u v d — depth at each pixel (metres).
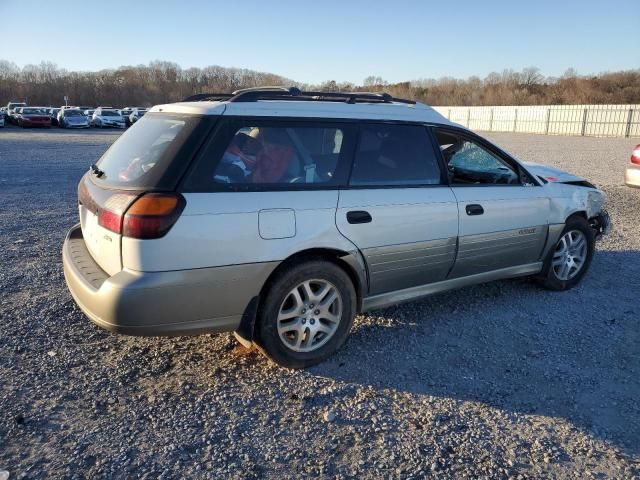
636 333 4.17
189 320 3.12
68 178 12.80
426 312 4.54
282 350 3.46
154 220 2.92
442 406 3.16
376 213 3.66
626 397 3.27
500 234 4.40
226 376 3.45
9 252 6.09
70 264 3.44
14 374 3.38
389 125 3.90
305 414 3.06
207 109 3.28
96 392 3.22
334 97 3.95
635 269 5.75
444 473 2.59
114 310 2.94
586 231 5.12
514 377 3.50
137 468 2.57
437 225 3.97
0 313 4.30
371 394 3.27
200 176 3.09
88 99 80.69
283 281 3.36
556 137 35.59
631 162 9.85
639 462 2.70
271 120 3.41
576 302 4.81
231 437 2.83
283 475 2.56
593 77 67.06
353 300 3.71
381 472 2.59
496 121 45.66
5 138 28.64
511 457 2.72
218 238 3.07
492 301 4.80
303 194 3.41
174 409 3.07
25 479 2.47
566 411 3.12
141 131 3.58
